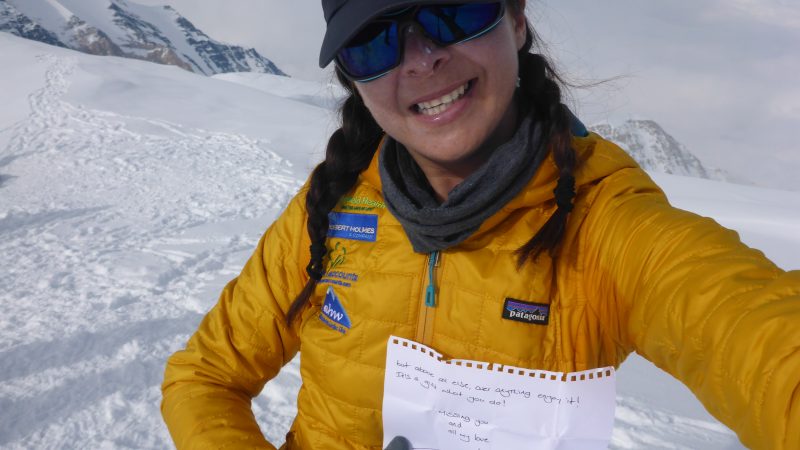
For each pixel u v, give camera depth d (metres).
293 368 3.65
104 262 6.47
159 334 4.41
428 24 0.78
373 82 0.86
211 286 5.81
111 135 17.56
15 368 3.71
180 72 31.44
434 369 0.90
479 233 0.93
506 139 0.93
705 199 15.52
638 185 0.86
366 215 1.06
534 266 0.88
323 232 1.06
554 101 0.88
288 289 1.15
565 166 0.85
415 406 0.93
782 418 0.53
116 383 3.55
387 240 1.01
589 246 0.87
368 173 1.06
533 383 0.84
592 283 0.86
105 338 4.28
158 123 19.70
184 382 1.14
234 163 14.87
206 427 1.04
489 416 0.87
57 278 5.86
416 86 0.83
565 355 0.87
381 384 0.97
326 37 0.87
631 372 3.79
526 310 0.88
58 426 3.06
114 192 11.16
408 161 1.01
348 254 1.05
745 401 0.57
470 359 0.90
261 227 8.97
